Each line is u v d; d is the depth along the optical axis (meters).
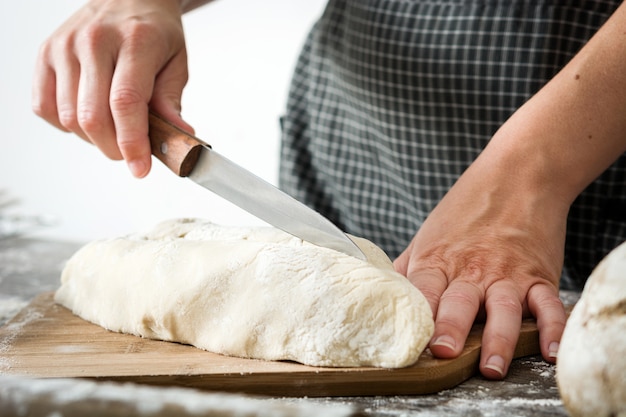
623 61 1.15
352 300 0.96
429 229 1.23
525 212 1.19
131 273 1.15
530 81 1.53
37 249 1.97
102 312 1.18
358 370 0.94
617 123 1.17
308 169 1.90
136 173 1.24
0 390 0.69
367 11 1.68
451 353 0.95
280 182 1.95
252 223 2.94
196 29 2.89
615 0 1.47
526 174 1.21
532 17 1.51
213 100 2.94
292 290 1.00
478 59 1.56
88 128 1.24
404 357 0.92
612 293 0.78
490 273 1.13
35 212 3.11
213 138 2.97
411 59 1.62
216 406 0.66
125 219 3.06
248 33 2.86
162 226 1.28
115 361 1.02
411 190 1.71
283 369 0.96
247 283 1.04
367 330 0.95
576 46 1.50
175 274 1.10
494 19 1.54
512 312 1.05
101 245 1.26
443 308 1.04
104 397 0.67
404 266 1.23
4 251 1.94
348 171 1.82
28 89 3.04
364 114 1.74
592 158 1.20
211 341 1.05
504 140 1.23
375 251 1.11
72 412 0.65
